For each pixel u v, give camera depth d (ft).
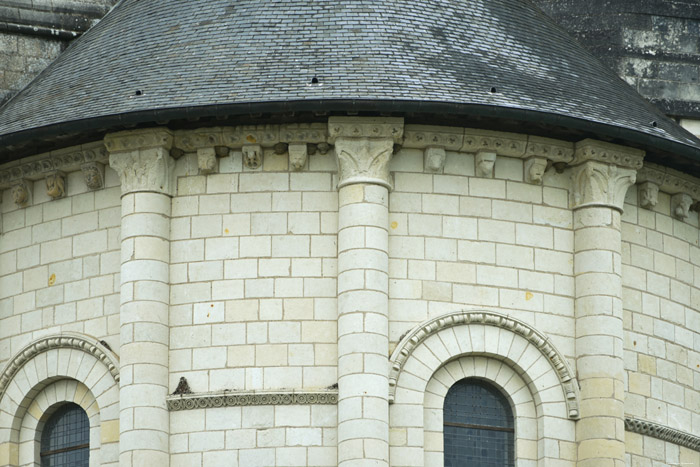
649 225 369.30
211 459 338.54
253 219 349.61
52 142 359.66
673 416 362.53
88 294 356.38
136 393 341.00
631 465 352.69
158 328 345.51
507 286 350.84
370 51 357.00
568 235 357.61
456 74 354.54
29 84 396.37
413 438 339.16
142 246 348.59
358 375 336.49
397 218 349.41
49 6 426.92
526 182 356.59
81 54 380.99
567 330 352.69
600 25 437.99
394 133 346.95
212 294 347.15
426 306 346.13
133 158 352.28
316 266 346.54
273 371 341.62
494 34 372.58
